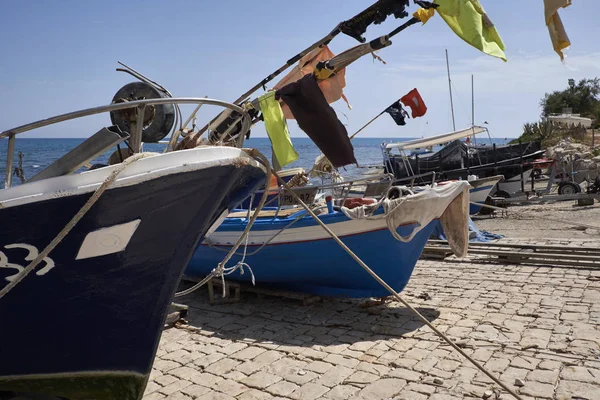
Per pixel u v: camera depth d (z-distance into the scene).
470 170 21.78
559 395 5.11
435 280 10.10
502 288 9.21
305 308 8.78
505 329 7.07
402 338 7.01
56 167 4.34
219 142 5.70
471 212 19.14
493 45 4.57
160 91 5.29
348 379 5.77
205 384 5.82
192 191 4.29
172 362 6.52
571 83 54.09
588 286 9.01
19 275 3.96
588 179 22.50
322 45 5.12
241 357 6.61
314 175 11.21
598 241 12.96
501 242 13.44
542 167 26.11
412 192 8.20
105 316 4.47
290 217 8.65
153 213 4.24
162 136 5.48
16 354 4.50
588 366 5.74
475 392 5.27
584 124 29.17
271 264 8.90
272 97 5.29
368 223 7.88
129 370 4.73
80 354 4.57
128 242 4.26
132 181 4.04
